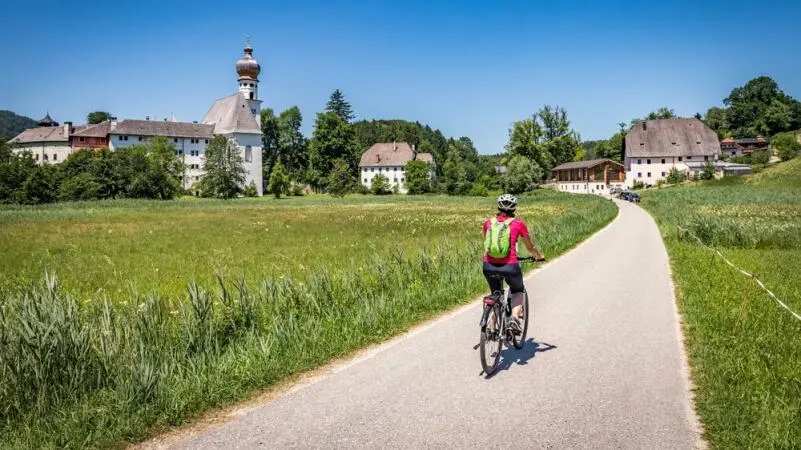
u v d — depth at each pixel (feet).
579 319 30.55
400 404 18.01
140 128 401.08
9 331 18.21
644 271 48.83
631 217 129.18
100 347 19.43
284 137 454.81
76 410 16.62
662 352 24.07
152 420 16.52
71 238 87.30
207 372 20.29
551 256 59.11
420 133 598.34
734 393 18.29
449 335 26.78
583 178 381.40
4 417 16.40
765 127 479.41
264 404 18.12
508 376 20.92
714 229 72.79
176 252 67.56
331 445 15.11
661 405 18.04
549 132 400.88
